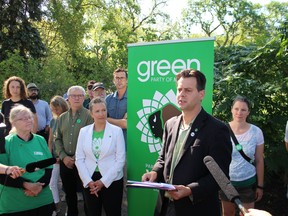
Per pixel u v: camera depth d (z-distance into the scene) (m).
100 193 3.45
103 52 11.51
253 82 4.21
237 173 3.24
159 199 2.42
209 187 2.10
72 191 4.20
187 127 2.27
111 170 3.38
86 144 3.46
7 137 2.99
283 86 4.24
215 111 4.27
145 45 3.17
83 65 13.96
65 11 19.06
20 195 2.88
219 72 4.73
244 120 3.32
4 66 11.81
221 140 2.13
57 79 12.05
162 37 12.62
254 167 3.29
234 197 1.43
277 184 4.66
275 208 4.28
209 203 2.24
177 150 2.29
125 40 11.44
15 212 2.88
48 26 19.08
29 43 15.41
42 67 12.76
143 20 21.09
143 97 3.24
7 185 2.81
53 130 4.92
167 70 3.04
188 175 2.17
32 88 6.04
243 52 5.12
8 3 14.91
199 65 2.85
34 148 3.03
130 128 3.37
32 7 15.46
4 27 15.16
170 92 3.05
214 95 4.36
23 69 12.05
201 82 2.23
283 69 4.52
